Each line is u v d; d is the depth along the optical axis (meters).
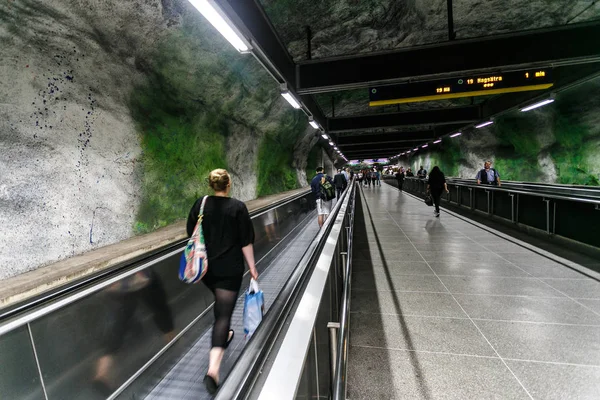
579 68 6.43
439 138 15.55
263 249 4.99
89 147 3.33
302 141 15.41
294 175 15.08
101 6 3.16
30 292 2.09
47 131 2.88
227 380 0.70
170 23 3.96
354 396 1.62
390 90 5.35
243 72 6.20
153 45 4.09
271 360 0.81
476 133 17.27
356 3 5.39
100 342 1.88
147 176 4.29
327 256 1.81
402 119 10.81
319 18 5.61
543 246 4.36
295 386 0.70
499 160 16.81
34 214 2.70
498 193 6.51
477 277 3.24
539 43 4.43
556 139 12.70
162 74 4.59
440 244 4.69
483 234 5.28
